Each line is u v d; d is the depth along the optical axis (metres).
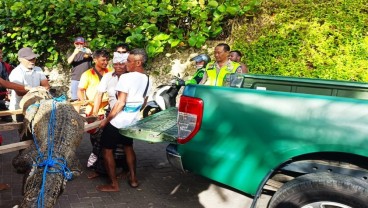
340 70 7.31
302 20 7.72
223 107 3.33
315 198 2.91
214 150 3.35
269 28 8.02
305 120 3.03
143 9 8.89
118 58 5.03
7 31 9.80
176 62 9.32
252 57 8.15
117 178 5.16
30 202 2.69
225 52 6.02
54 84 9.85
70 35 9.69
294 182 3.04
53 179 2.86
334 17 7.39
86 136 7.35
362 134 2.86
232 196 4.69
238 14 8.58
